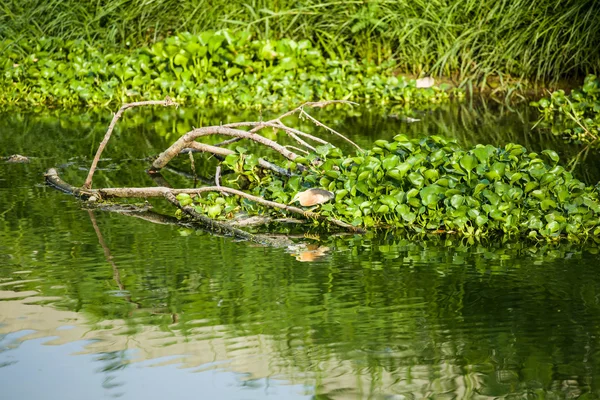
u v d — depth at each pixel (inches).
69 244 295.3
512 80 583.8
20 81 601.9
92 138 466.3
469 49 592.7
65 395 195.3
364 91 577.3
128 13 638.5
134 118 525.7
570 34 578.2
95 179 379.9
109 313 238.1
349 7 620.4
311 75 584.1
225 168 400.5
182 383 200.4
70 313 238.2
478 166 316.2
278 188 332.2
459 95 573.0
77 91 579.8
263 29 625.0
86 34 641.6
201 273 268.5
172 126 500.1
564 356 212.5
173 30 639.8
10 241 298.2
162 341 221.1
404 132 468.4
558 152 419.8
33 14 652.7
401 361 210.2
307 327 228.7
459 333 225.3
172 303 244.5
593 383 200.1
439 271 270.2
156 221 323.6
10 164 406.0
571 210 305.1
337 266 275.1
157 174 389.7
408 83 573.9
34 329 228.1
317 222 319.9
